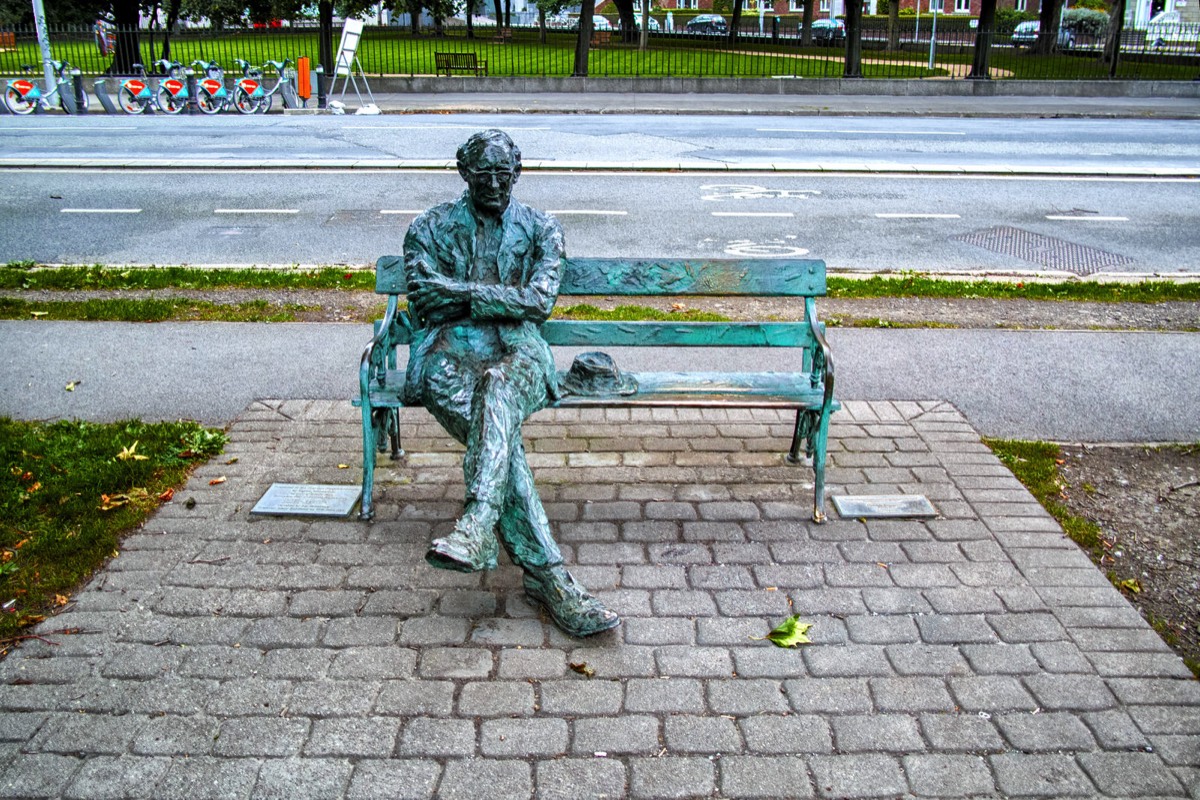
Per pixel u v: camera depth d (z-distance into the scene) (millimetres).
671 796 3129
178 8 43812
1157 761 3309
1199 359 7316
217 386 6566
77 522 4715
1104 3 60000
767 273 5219
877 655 3826
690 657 3797
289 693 3576
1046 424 6168
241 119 21500
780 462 5508
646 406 4809
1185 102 26453
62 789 3135
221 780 3178
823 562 4484
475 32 53094
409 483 5199
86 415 6098
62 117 22344
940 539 4703
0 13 40562
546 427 5965
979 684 3670
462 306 4574
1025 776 3238
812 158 15992
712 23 61094
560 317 8172
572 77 27609
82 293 8672
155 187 13367
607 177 14203
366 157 15547
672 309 8484
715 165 14992
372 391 4895
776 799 3127
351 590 4215
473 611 4074
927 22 57844
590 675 3678
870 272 9719
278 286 8914
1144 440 5977
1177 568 4570
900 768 3264
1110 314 8430
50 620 3977
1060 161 16141
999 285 9141
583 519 4832
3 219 11586
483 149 4398
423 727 3410
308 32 46406
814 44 44062
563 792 3135
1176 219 12203
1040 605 4172
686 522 4820
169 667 3705
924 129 20297
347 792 3129
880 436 5879
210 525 4734
